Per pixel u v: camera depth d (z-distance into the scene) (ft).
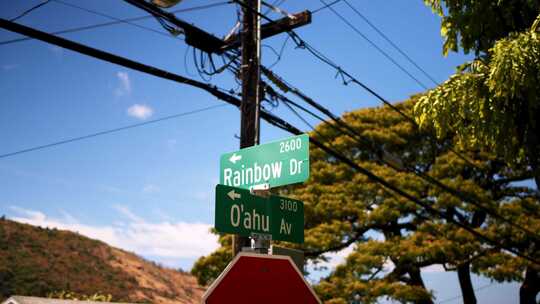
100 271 310.04
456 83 35.06
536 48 31.35
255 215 21.83
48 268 283.59
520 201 86.89
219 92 36.96
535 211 85.76
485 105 34.60
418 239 80.69
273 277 18.44
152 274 345.10
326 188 87.45
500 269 78.13
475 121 35.09
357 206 84.28
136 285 313.12
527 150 37.04
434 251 77.56
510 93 33.99
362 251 79.56
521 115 36.11
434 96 35.63
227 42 39.22
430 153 94.27
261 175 25.02
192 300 335.67
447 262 81.56
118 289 296.51
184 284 359.25
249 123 36.09
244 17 38.19
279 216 22.70
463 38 39.65
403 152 94.22
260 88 38.50
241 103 36.65
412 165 93.86
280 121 40.14
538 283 87.61
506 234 80.59
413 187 85.30
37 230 327.47
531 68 31.12
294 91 41.47
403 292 75.46
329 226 81.51
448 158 89.61
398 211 82.33
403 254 78.18
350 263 79.10
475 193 83.05
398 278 83.76
